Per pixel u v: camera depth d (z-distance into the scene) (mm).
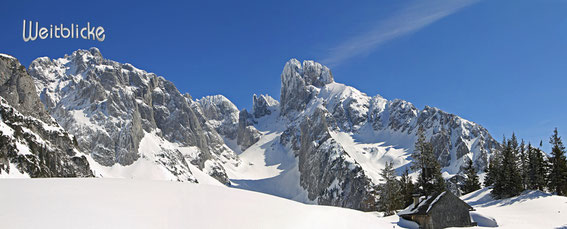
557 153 121312
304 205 65875
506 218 81562
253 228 40156
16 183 43188
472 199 128000
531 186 127312
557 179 118562
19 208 34000
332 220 56000
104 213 35031
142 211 37406
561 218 79688
